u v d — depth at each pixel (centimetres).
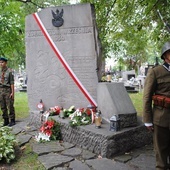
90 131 370
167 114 247
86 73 495
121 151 361
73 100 505
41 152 365
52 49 518
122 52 1756
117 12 728
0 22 692
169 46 246
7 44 734
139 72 2417
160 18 564
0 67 550
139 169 310
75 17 498
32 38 535
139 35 1012
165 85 247
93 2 702
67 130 419
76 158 346
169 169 275
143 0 567
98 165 321
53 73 521
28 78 543
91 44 490
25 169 316
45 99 530
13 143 379
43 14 522
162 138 254
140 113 674
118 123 369
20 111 762
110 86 425
